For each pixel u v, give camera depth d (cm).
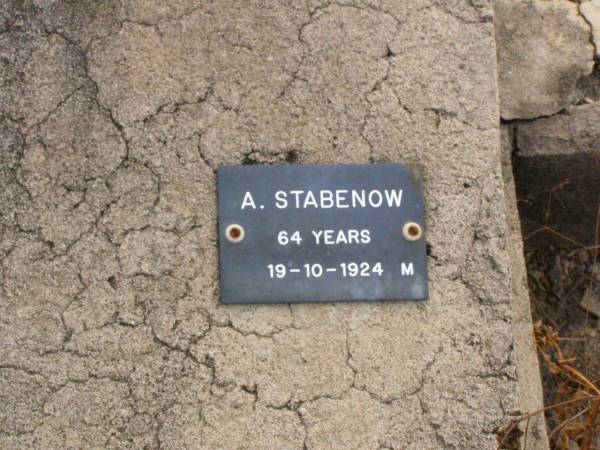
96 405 60
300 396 61
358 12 65
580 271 88
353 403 61
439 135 64
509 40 75
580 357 85
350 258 62
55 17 62
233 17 64
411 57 65
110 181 61
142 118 62
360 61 64
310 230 62
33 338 60
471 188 63
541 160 76
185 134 62
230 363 61
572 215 83
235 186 62
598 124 74
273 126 63
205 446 60
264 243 61
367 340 62
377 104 64
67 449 59
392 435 61
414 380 61
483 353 62
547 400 83
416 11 65
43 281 60
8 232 61
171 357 60
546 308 87
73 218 61
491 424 61
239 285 61
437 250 63
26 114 61
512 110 74
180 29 63
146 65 63
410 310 62
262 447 60
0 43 62
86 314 60
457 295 62
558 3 76
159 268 61
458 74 65
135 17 63
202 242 61
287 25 64
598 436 80
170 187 62
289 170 62
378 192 63
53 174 61
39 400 59
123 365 60
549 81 75
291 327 61
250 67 63
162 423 60
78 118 62
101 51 62
